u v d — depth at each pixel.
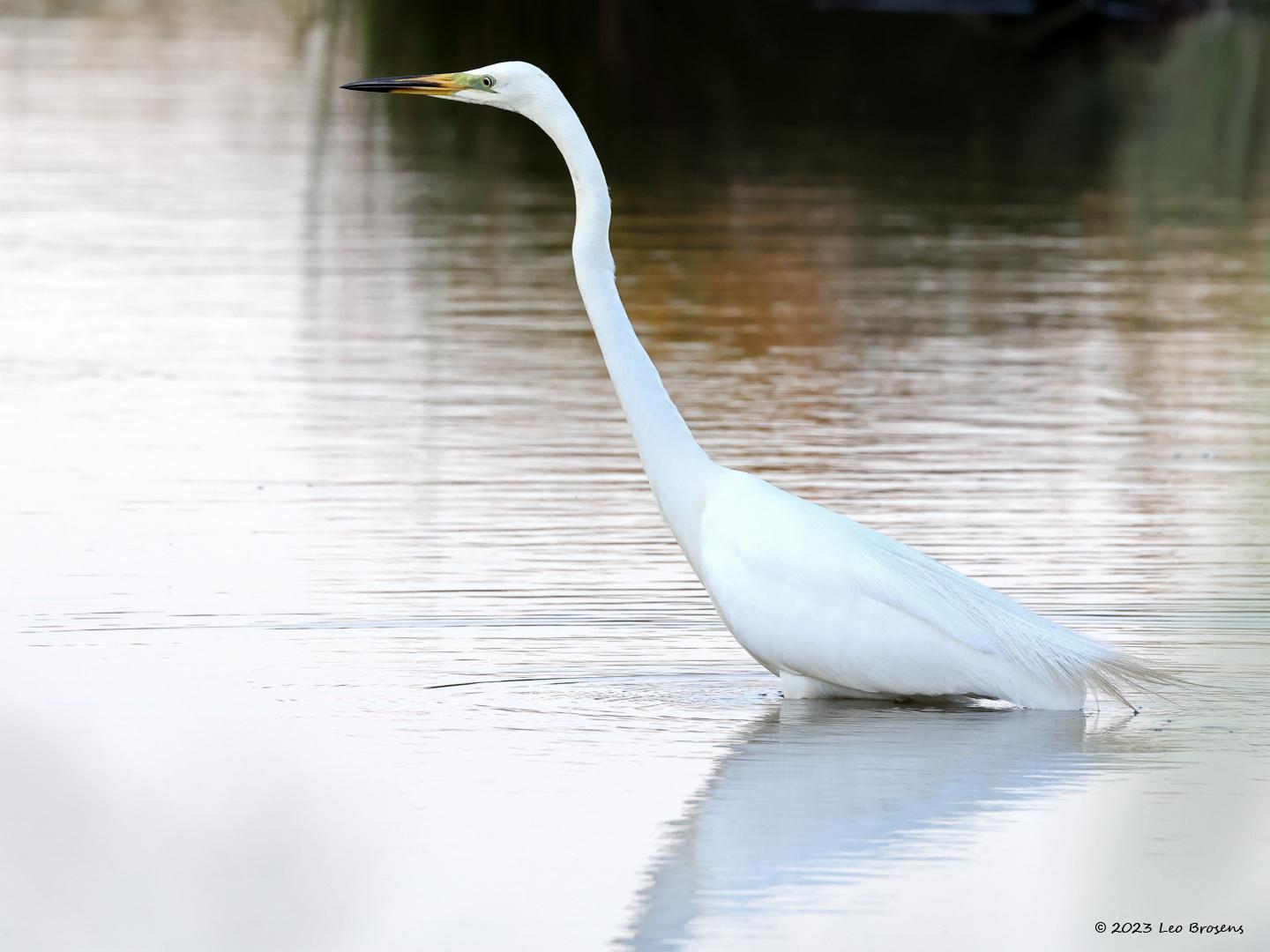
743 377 17.94
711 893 7.34
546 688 9.77
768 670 10.06
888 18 51.81
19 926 7.24
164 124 34.16
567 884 7.42
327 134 34.22
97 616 10.70
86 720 9.12
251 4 51.72
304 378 17.53
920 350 19.36
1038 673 9.50
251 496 13.50
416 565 11.84
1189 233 27.08
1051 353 19.31
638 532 12.72
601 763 8.74
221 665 9.95
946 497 13.73
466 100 10.55
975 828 7.99
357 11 47.34
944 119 38.28
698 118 37.34
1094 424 16.33
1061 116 38.81
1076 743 9.12
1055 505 13.53
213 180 28.91
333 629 10.57
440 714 9.34
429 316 20.47
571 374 17.98
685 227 25.80
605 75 42.22
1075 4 51.78
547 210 27.39
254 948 7.05
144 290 21.30
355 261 23.31
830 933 7.04
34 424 15.59
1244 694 9.77
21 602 10.95
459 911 7.22
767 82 42.56
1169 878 7.53
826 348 19.34
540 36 45.38
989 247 25.38
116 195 27.27
